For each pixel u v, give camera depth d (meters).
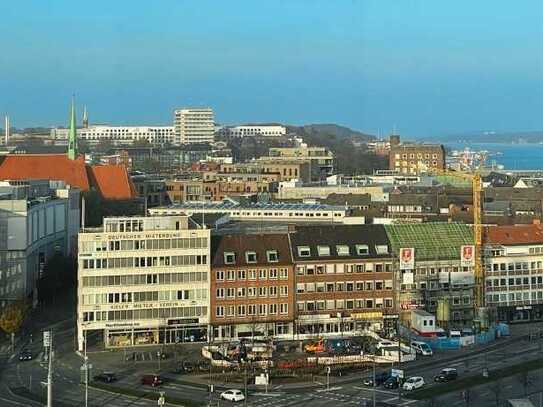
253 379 177.00
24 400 162.25
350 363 190.00
